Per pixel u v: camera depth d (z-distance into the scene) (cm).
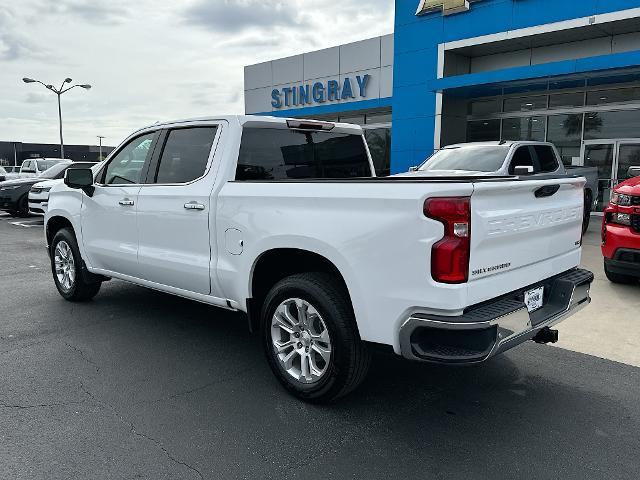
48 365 419
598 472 281
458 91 1608
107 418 334
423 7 1639
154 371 410
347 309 332
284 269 395
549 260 361
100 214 523
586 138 1541
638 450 303
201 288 427
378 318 308
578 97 1539
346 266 318
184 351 453
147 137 488
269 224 361
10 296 633
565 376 407
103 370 411
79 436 312
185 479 273
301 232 340
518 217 317
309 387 352
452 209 279
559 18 1370
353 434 320
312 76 2175
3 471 276
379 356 448
